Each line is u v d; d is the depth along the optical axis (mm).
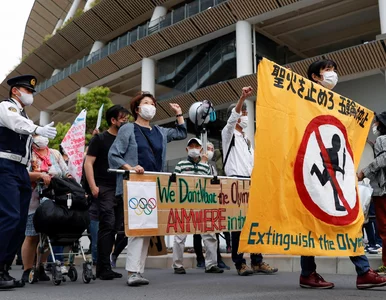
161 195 3795
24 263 4375
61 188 4109
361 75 16578
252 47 19000
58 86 28391
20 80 3887
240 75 18188
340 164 3326
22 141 3809
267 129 2990
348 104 3562
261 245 2857
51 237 4121
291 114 3139
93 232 5875
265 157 2957
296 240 2980
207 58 20547
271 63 3104
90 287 3730
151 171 3973
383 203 3938
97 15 25094
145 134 4066
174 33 20656
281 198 2969
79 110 20391
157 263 6484
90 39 27594
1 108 3658
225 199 4246
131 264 3795
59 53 30609
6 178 3670
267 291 3236
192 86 21078
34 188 4465
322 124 3305
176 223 3846
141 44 22078
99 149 4664
